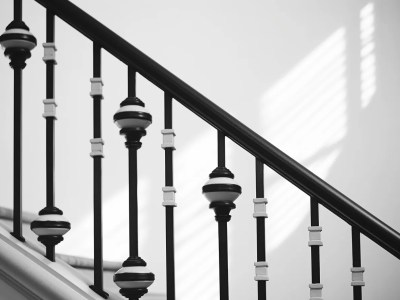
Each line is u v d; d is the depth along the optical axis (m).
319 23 5.14
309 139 5.03
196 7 5.16
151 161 4.96
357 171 5.00
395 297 4.85
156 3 5.16
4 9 5.02
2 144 4.86
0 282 1.67
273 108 5.06
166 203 1.80
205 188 1.78
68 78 5.00
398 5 5.15
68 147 4.92
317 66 5.11
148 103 5.02
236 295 4.85
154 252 4.86
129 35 5.12
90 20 1.84
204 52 5.12
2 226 1.82
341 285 4.86
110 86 5.00
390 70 5.09
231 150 4.99
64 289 1.64
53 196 1.80
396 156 5.01
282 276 4.86
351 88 5.08
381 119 5.05
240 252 4.89
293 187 4.94
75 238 4.81
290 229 4.91
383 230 1.77
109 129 4.96
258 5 5.16
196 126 5.00
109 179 4.91
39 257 1.73
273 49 5.12
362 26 5.14
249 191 4.95
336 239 4.90
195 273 4.86
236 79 5.09
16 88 1.84
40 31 5.01
